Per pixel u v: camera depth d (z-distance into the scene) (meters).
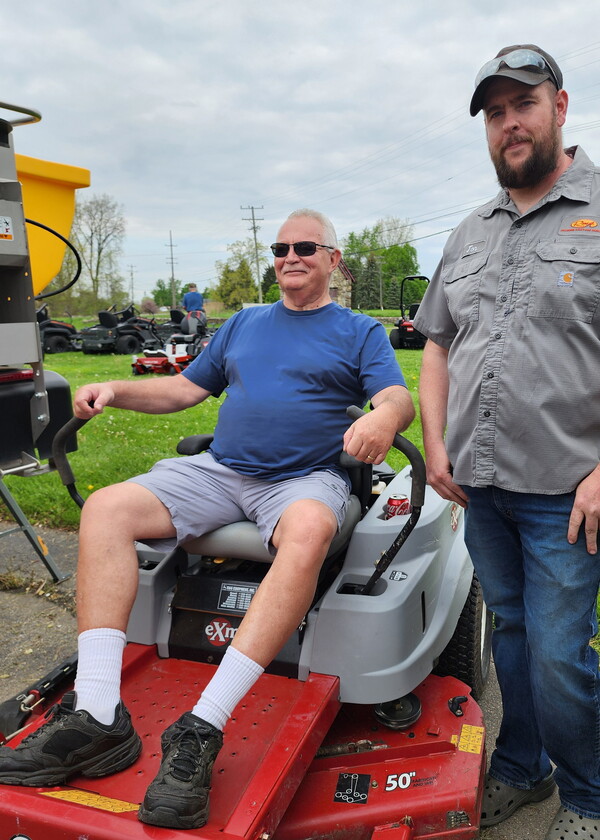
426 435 2.21
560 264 1.81
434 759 2.04
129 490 2.21
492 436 1.92
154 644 2.29
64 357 17.64
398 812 1.88
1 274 3.30
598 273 1.77
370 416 2.05
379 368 2.44
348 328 2.52
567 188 1.86
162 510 2.24
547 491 1.86
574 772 2.05
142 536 2.18
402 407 2.19
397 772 2.00
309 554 1.96
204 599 2.29
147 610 2.28
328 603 2.12
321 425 2.42
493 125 1.90
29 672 3.15
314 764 2.05
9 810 1.63
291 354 2.49
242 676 1.81
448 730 2.14
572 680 1.92
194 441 2.72
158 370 13.08
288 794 1.73
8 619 3.63
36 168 3.84
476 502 2.10
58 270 4.18
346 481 2.48
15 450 3.37
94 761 1.76
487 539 2.11
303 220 2.54
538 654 1.94
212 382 2.77
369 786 1.96
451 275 2.07
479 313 1.97
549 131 1.83
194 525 2.30
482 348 1.94
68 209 4.13
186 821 1.56
